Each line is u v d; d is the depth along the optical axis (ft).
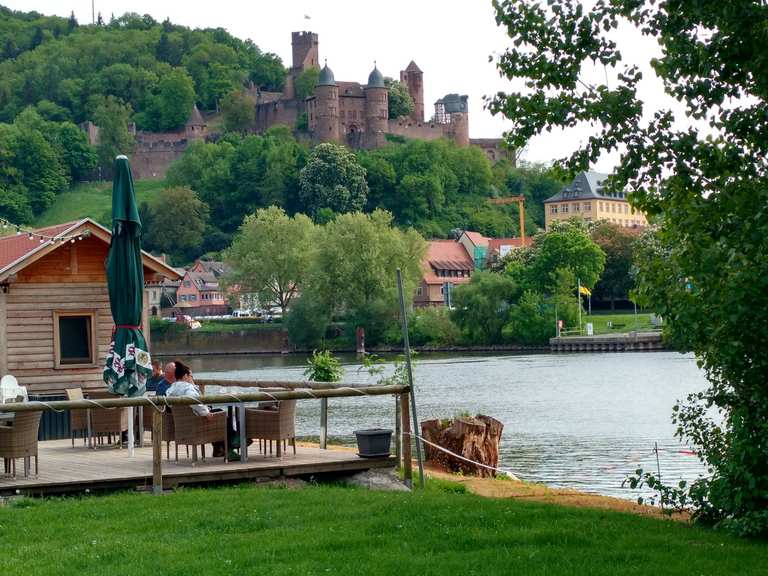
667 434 140.26
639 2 46.52
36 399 80.89
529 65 48.67
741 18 43.50
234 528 45.03
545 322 409.28
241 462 60.85
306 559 39.40
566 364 320.91
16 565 38.91
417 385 245.24
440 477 71.41
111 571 37.81
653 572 37.01
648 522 47.47
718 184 46.50
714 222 45.34
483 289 415.85
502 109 49.03
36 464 55.88
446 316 417.28
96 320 84.48
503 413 178.09
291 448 70.18
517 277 439.22
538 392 221.66
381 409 175.01
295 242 474.08
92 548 41.27
